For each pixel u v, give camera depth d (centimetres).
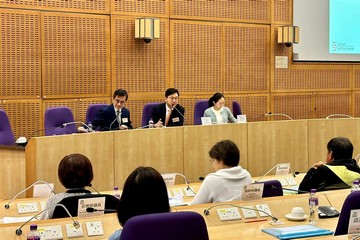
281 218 446
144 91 1040
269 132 759
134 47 1025
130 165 655
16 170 621
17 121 915
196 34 1094
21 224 372
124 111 841
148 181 289
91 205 394
